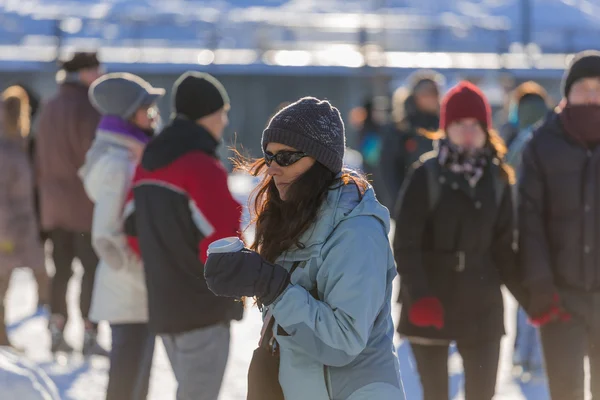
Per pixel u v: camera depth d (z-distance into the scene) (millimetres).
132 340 11922
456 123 11148
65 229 17359
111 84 12211
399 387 7234
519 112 18125
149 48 67688
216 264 6852
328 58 67125
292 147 6965
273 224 7164
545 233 11398
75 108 17172
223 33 68812
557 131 11398
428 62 68875
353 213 6973
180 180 10461
